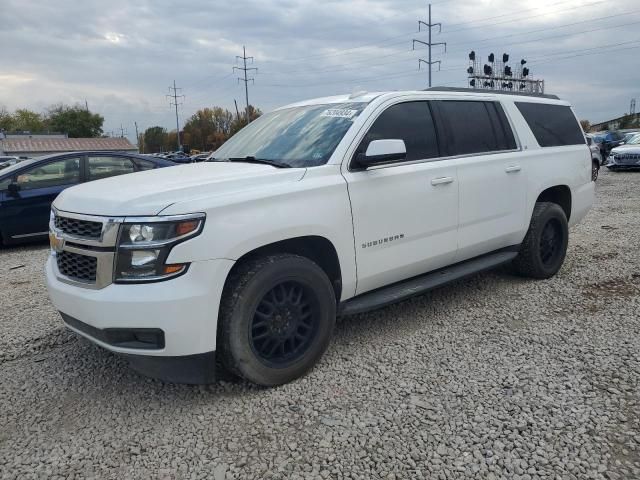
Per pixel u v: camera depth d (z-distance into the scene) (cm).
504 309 459
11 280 632
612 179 1697
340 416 296
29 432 292
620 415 287
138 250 281
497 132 487
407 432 279
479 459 255
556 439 268
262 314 321
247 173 332
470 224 447
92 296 288
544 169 521
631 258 621
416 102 423
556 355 364
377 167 377
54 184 858
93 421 301
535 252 520
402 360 365
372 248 373
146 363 302
